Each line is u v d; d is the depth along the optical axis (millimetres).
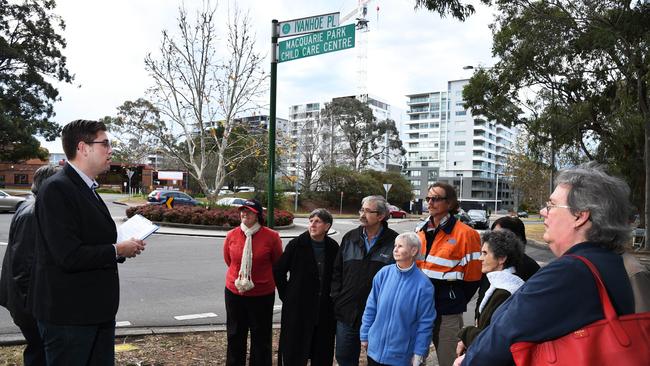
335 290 4117
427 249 4027
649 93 17547
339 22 4973
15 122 36094
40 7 38750
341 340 4039
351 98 62531
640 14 14977
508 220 3789
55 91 40438
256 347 4418
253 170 57594
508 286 2885
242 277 4211
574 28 15766
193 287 8586
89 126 2859
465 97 22844
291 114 129750
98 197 2953
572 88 21109
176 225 19547
